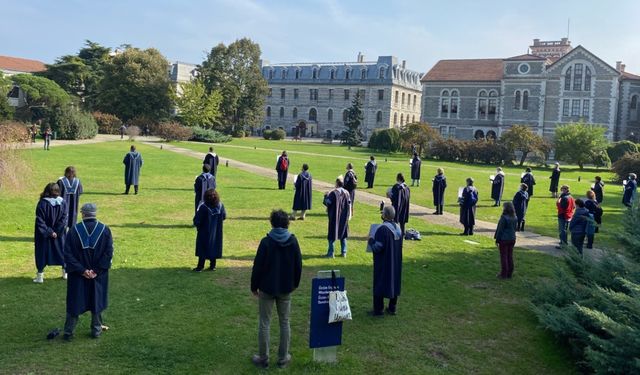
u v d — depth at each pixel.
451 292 11.29
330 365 7.55
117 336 8.15
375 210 21.66
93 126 59.09
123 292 10.13
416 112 108.19
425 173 39.91
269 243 7.32
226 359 7.57
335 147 68.44
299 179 18.62
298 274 7.46
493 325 9.46
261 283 7.30
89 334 8.16
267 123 108.12
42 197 10.45
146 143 55.97
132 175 21.88
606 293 7.30
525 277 12.67
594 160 56.25
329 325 7.57
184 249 13.62
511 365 7.90
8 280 10.49
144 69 78.50
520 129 57.41
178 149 49.78
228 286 10.80
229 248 14.02
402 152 64.44
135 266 11.84
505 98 73.69
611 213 24.91
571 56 69.44
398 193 16.08
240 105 84.25
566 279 9.66
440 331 9.09
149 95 77.19
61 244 10.54
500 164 57.59
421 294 11.02
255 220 18.00
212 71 82.69
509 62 73.19
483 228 19.38
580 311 7.61
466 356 8.14
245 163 39.38
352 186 21.14
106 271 8.12
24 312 8.91
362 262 13.26
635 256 9.30
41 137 55.47
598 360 6.38
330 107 102.62
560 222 16.45
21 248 12.88
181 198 21.70
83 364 7.18
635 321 6.95
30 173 19.52
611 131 67.75
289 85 105.88
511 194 30.38
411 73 105.56
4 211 17.05
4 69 102.75
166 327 8.58
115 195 21.72
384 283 9.46
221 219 11.80
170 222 16.92
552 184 30.14
